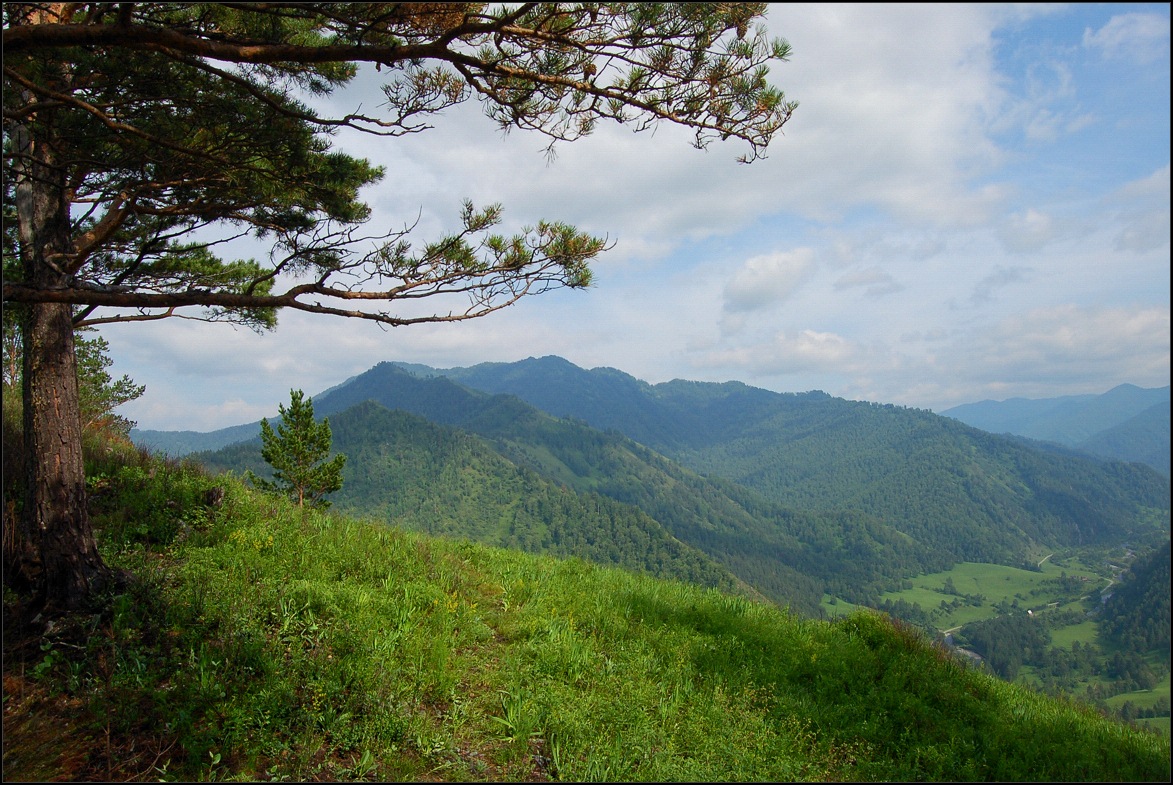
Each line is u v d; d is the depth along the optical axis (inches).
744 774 193.6
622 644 290.0
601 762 191.5
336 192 287.7
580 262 272.5
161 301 230.7
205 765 164.6
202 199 271.0
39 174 240.7
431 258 276.2
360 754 181.9
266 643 222.4
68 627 211.2
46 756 159.2
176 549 302.7
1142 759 226.5
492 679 237.8
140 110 242.1
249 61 173.2
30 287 208.7
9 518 243.6
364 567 326.3
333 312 262.8
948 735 237.1
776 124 187.3
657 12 167.0
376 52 173.9
